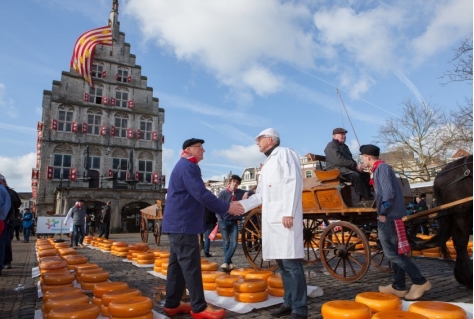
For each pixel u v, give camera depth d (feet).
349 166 19.54
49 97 110.22
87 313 11.42
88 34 110.63
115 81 121.39
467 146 78.95
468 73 58.08
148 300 12.46
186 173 12.54
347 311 10.20
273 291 15.44
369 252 18.11
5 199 21.43
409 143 99.66
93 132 115.03
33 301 16.52
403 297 15.11
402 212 14.83
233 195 25.75
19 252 41.81
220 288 15.88
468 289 16.06
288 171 12.05
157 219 47.88
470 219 15.24
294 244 11.73
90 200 100.22
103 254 35.76
